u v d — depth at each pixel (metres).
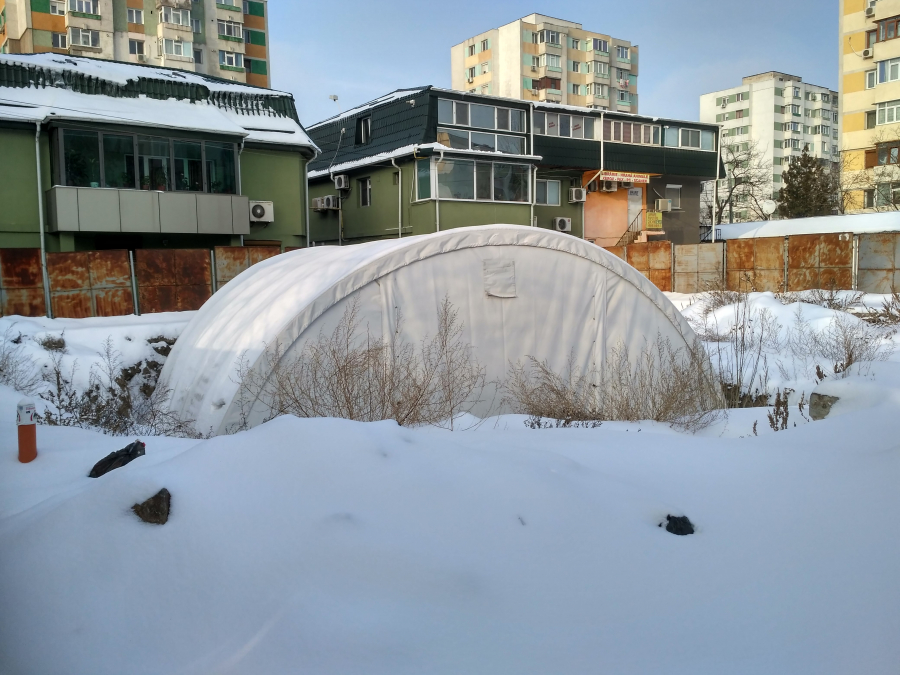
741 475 4.36
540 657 2.37
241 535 2.96
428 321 9.48
